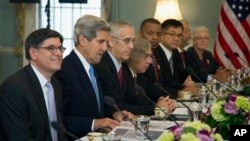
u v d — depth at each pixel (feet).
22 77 7.95
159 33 15.96
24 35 23.20
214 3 22.54
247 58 21.80
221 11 21.91
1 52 23.65
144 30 15.89
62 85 9.41
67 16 23.79
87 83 9.62
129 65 12.40
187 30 19.99
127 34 11.23
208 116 7.89
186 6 22.75
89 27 9.53
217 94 11.93
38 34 7.97
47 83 8.21
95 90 9.90
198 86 14.90
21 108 7.70
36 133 7.82
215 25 22.62
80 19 9.73
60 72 9.45
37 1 22.43
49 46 7.94
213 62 20.77
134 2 22.88
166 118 9.86
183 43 19.75
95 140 7.49
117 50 11.28
